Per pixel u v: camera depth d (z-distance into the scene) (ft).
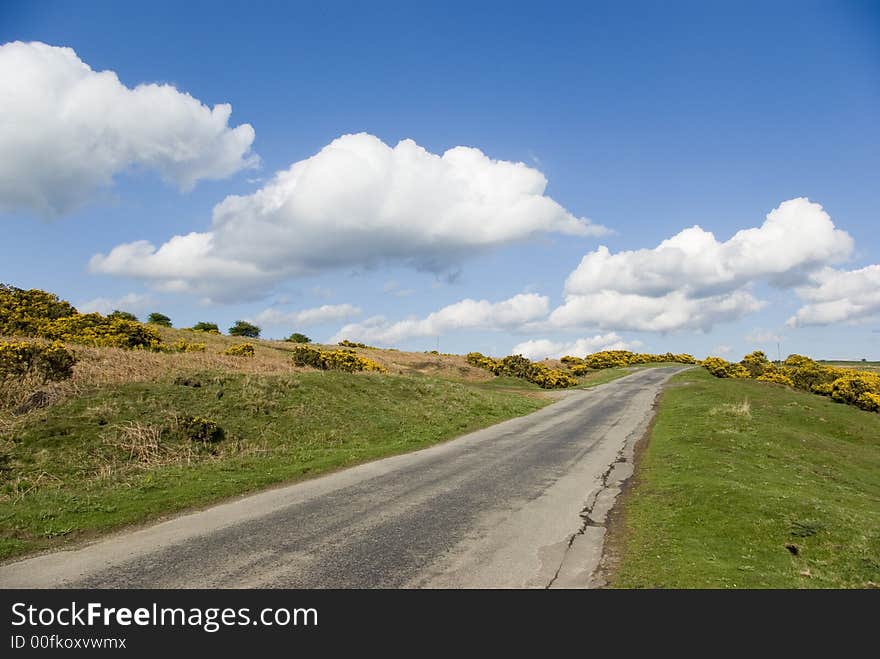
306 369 94.38
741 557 24.47
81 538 25.73
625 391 126.11
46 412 44.52
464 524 29.22
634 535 27.55
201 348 107.14
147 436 44.04
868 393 105.19
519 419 80.69
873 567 24.66
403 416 69.72
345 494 35.40
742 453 50.49
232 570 22.29
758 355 186.70
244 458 43.98
